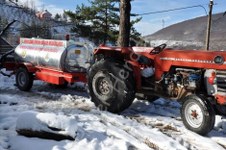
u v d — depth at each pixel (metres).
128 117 6.84
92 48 9.02
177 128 6.10
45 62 8.99
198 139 5.60
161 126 6.27
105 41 29.23
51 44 9.10
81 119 6.29
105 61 7.21
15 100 7.86
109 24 29.33
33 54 9.36
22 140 4.80
